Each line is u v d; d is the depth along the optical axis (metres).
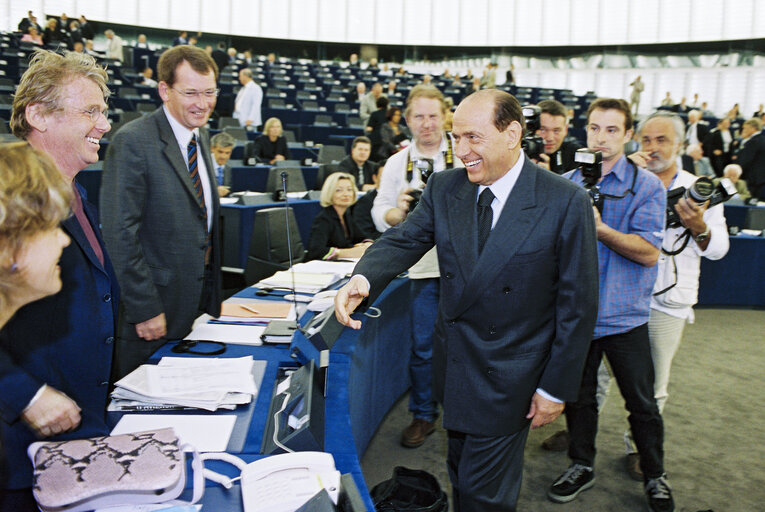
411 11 19.23
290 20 18.81
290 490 1.01
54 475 0.95
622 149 2.03
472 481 1.51
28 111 1.31
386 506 1.78
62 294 1.20
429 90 2.47
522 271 1.40
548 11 18.11
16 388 1.02
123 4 16.92
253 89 8.94
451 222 1.48
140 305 1.83
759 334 4.54
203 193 2.01
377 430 2.80
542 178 1.42
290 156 7.02
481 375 1.46
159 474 0.97
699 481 2.49
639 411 2.15
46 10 15.74
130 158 1.82
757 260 5.14
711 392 3.42
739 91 15.66
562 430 2.79
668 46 16.72
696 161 6.78
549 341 1.46
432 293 2.55
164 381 1.44
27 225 0.78
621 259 2.04
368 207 3.68
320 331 1.67
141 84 10.62
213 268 2.09
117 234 1.80
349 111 11.18
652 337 2.40
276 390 1.49
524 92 14.51
